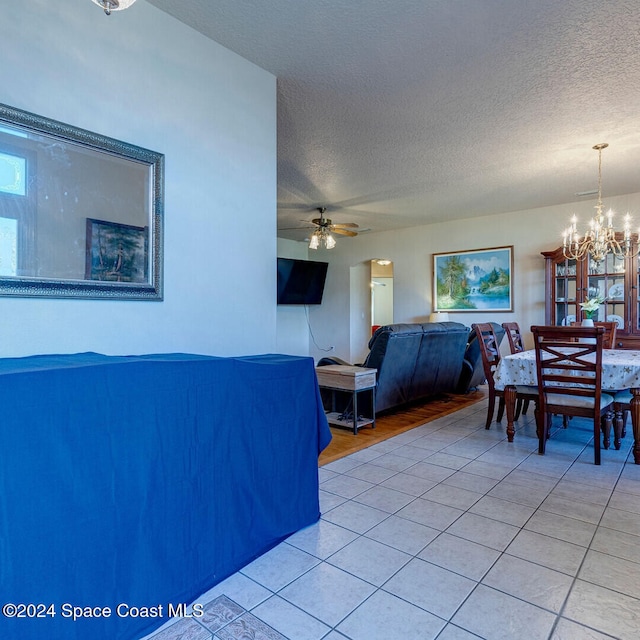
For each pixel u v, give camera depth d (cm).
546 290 541
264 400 186
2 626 106
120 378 132
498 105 300
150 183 203
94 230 182
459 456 312
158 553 142
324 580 166
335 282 836
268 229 263
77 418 121
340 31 221
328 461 301
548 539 196
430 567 174
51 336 171
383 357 389
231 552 170
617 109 305
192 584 154
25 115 162
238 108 245
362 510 226
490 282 634
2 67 157
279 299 763
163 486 144
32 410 112
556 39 226
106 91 187
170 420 146
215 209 233
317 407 217
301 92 284
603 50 236
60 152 172
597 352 290
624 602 152
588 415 300
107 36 188
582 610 148
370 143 365
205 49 227
